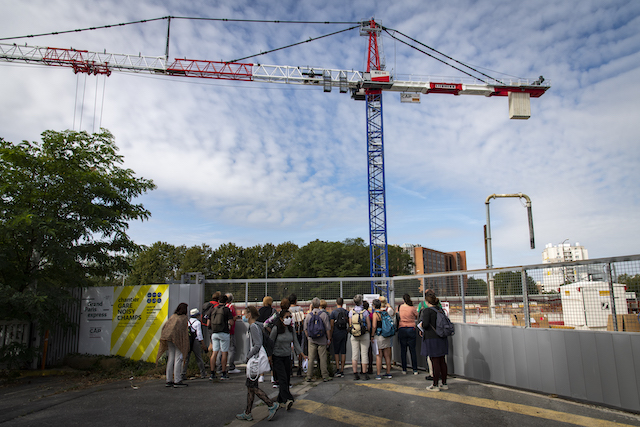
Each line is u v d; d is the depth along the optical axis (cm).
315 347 839
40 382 896
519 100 5553
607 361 615
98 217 1101
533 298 745
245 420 577
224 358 866
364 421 565
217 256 7544
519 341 744
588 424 540
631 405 584
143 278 6869
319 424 556
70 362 1054
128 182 1202
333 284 1145
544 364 699
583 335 646
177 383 786
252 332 596
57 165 1067
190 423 567
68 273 1089
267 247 8006
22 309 967
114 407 647
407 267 9112
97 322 1103
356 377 843
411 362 948
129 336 1062
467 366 843
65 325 1082
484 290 839
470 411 603
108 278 1274
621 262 621
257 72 5703
